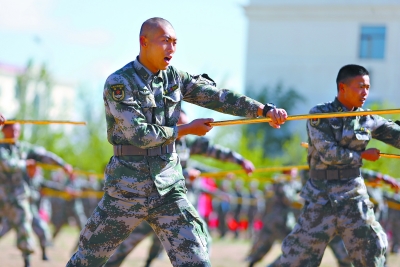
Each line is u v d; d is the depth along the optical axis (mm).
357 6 39469
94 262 6426
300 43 40688
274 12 40906
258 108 6539
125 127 6238
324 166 7730
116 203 6363
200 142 10031
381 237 7578
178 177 6465
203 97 6660
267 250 13898
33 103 35344
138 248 17625
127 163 6363
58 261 13977
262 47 41281
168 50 6348
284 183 14258
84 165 31344
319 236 7656
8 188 11969
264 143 37750
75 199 19219
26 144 12305
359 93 7727
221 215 24797
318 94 40469
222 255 16438
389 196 14172
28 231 12016
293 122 38875
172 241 6312
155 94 6410
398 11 38906
